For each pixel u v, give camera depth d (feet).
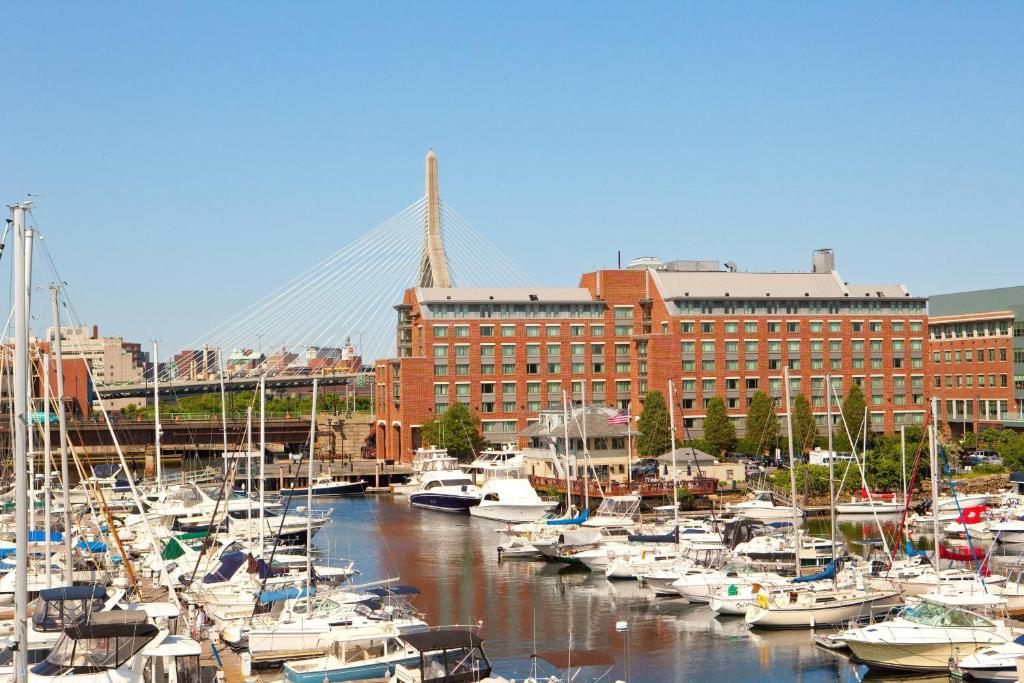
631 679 202.39
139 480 525.75
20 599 137.90
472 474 541.34
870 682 200.75
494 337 619.26
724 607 254.68
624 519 362.74
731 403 612.70
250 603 235.20
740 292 625.00
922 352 639.35
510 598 279.08
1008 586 248.93
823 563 291.17
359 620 204.74
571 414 515.50
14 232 144.87
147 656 154.20
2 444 352.90
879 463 461.37
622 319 633.61
